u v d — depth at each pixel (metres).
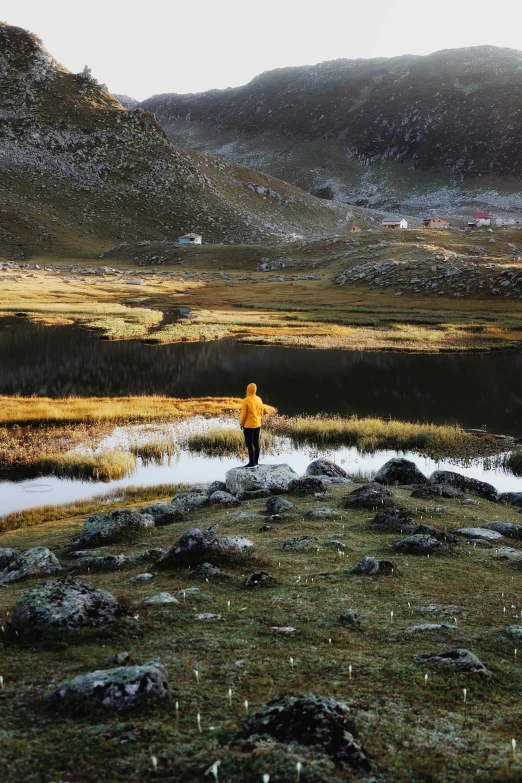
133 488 24.25
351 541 12.27
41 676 5.77
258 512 15.74
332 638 7.02
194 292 120.31
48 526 18.42
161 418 37.00
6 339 68.31
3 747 4.47
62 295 110.31
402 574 9.88
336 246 170.12
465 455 30.12
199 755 4.28
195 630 7.13
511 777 4.14
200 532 10.80
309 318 86.62
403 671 6.08
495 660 6.57
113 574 10.37
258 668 6.05
